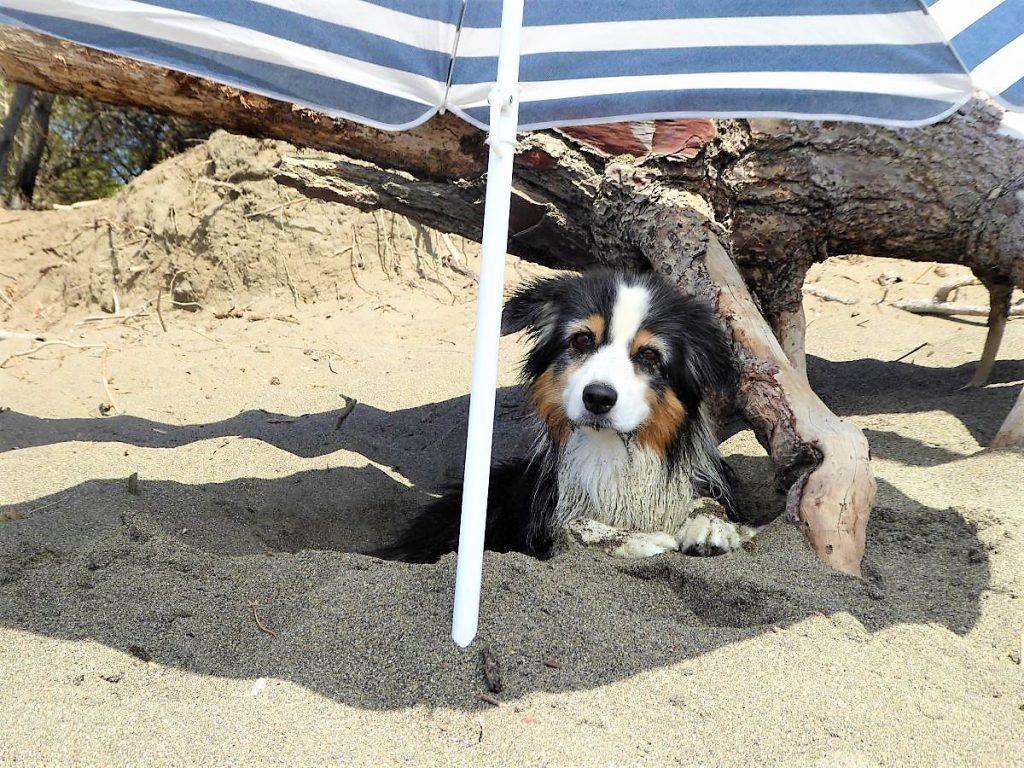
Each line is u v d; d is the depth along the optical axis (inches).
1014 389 75.6
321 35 54.3
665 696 48.6
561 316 64.4
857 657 50.6
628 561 56.9
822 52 54.5
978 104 70.0
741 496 68.3
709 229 68.7
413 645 50.5
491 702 48.3
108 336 99.2
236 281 109.3
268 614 53.2
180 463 72.6
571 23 55.0
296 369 91.7
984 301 93.0
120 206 113.5
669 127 70.2
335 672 49.5
